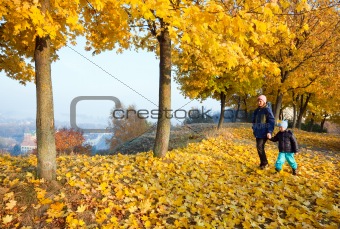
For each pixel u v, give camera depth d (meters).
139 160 6.64
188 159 7.07
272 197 4.84
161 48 6.82
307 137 14.38
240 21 3.70
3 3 3.47
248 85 13.79
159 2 3.46
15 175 4.76
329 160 8.56
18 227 3.54
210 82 13.12
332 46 12.30
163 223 3.91
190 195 4.88
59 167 5.74
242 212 4.32
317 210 4.36
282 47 12.17
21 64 7.88
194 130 16.91
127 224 3.80
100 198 4.42
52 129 4.66
